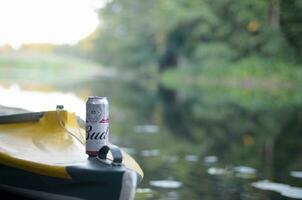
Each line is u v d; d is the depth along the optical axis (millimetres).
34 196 2693
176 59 34938
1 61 51938
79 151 2895
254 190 4047
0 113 3264
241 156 5586
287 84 20469
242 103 12953
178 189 4070
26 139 2916
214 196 3859
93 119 2746
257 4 22344
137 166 3057
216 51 27812
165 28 34844
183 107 12023
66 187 2621
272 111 10633
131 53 43406
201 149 6059
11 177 2691
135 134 7281
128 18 46156
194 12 29812
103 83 25250
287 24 19484
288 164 5121
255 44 24406
